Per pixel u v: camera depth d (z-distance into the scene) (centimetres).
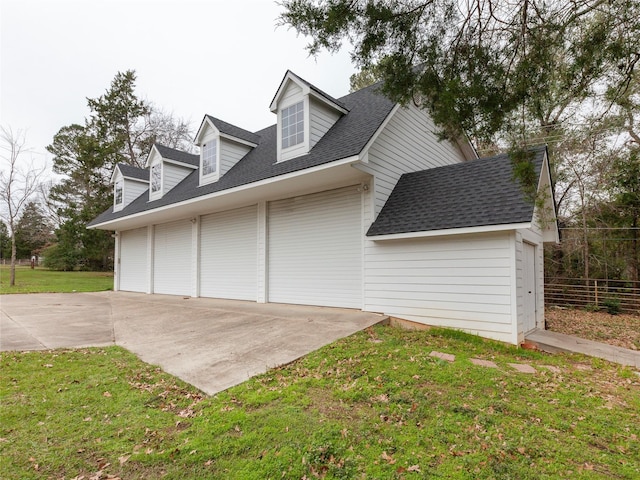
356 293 788
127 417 313
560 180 1326
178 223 1312
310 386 374
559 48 379
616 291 1228
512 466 238
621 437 283
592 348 600
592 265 1323
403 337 580
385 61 433
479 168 744
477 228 575
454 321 623
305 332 594
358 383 377
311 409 319
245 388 370
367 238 751
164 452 254
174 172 1357
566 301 1280
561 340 643
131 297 1260
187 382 397
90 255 2369
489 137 431
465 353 502
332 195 843
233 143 1102
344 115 886
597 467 241
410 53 427
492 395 356
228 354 495
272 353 490
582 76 394
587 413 326
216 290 1139
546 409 329
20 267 3606
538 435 281
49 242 3228
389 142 812
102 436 280
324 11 388
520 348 555
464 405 328
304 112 805
